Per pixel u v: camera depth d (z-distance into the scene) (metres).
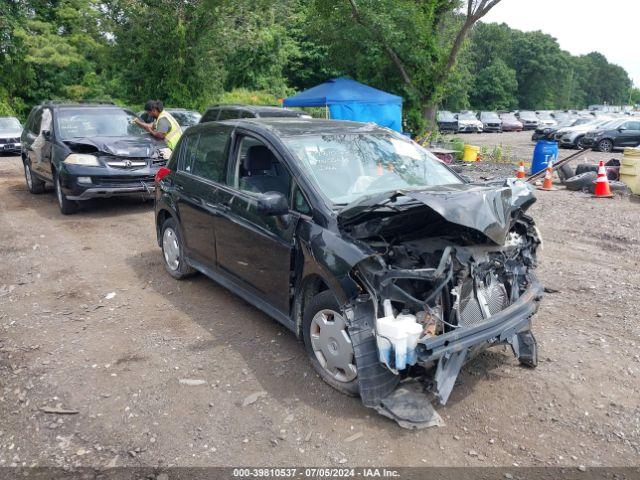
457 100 57.56
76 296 5.88
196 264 5.73
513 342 4.15
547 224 9.23
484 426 3.55
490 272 3.94
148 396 3.92
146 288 6.08
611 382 4.07
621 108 77.88
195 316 5.29
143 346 4.68
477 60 80.75
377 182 4.48
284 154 4.46
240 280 4.94
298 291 4.19
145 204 10.74
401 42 19.98
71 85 30.61
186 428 3.56
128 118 10.98
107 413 3.74
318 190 4.13
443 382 3.49
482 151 21.19
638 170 11.91
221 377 4.16
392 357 3.36
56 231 8.69
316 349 4.04
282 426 3.56
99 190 9.27
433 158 5.16
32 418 3.70
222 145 5.34
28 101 30.67
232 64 37.84
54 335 4.92
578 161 20.08
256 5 25.17
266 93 37.66
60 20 29.03
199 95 25.11
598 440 3.43
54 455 3.34
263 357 4.45
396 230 3.86
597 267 6.80
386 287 3.42
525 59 88.19
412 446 3.36
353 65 21.47
